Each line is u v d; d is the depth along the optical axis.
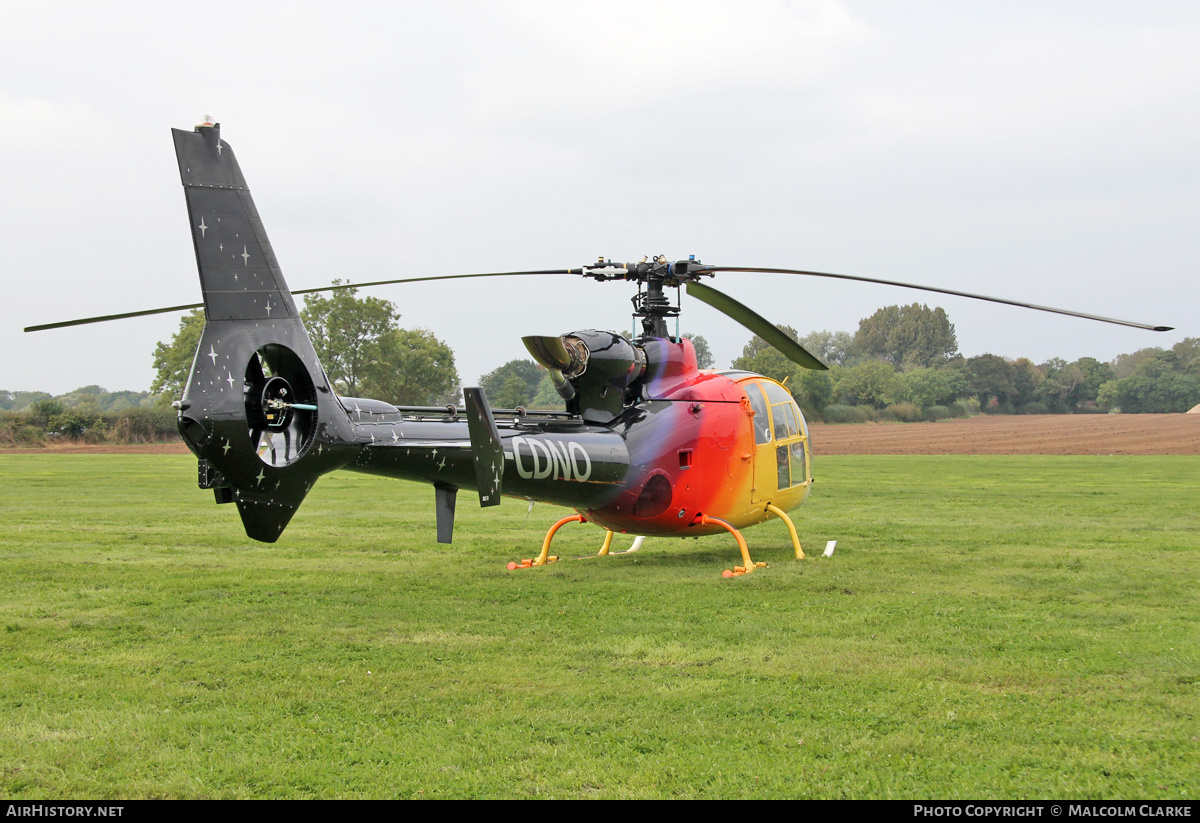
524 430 10.04
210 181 7.41
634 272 11.39
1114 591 9.55
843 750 5.07
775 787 4.61
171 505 19.30
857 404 101.94
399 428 8.78
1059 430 79.31
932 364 161.12
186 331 70.25
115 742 5.20
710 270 10.89
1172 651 7.04
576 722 5.52
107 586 9.98
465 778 4.73
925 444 62.06
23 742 5.20
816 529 15.44
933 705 5.80
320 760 4.96
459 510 19.02
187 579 10.42
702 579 10.41
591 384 10.85
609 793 4.55
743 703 5.86
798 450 12.73
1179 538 13.99
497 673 6.54
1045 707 5.76
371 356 67.19
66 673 6.57
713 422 11.23
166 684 6.31
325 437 7.97
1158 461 41.72
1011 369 128.88
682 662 6.82
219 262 7.38
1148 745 5.14
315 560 12.03
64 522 16.09
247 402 7.65
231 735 5.32
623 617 8.36
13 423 62.16
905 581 10.13
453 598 9.31
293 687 6.22
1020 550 12.72
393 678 6.42
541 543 13.90
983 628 7.84
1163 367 140.50
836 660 6.82
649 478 10.82
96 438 64.81
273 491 7.65
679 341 11.66
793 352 11.86
